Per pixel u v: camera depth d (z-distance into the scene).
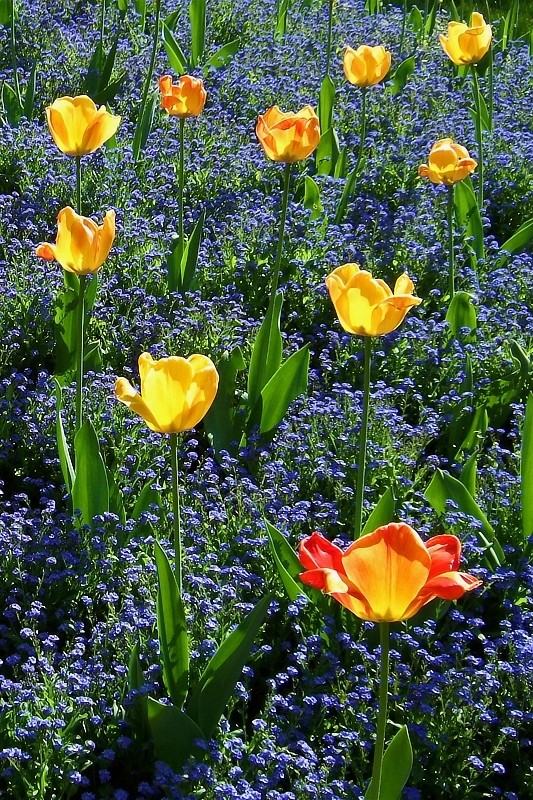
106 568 3.48
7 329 4.94
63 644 3.43
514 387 4.77
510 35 10.69
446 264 5.77
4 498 4.16
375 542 1.86
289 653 3.29
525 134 7.49
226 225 5.96
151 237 5.79
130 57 8.59
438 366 4.95
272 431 4.46
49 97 7.86
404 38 10.14
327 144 6.96
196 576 3.48
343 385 4.54
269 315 4.36
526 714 3.02
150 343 4.95
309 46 9.68
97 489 3.68
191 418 2.75
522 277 5.67
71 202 6.26
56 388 4.34
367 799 2.27
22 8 9.39
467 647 3.50
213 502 3.97
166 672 2.92
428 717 3.03
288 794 2.64
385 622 2.09
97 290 5.14
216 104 7.88
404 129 7.74
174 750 2.77
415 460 4.25
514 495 4.02
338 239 5.79
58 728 2.81
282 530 3.72
